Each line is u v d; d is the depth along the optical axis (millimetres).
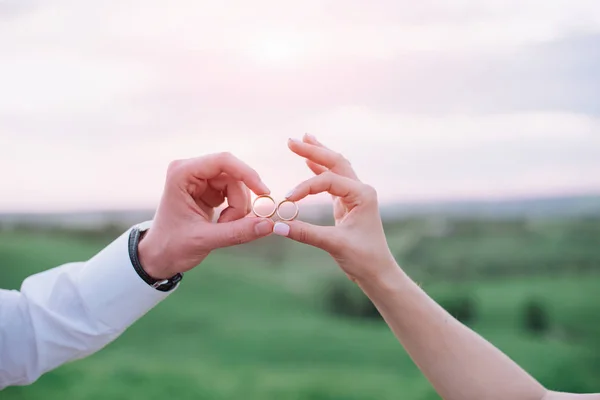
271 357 14672
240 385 13422
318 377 13719
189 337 15773
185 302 17203
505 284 17391
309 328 16422
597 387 13227
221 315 16812
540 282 17000
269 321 16828
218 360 14617
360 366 13922
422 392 13031
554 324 15156
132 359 13672
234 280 18641
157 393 12797
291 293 18156
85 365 13070
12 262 16969
